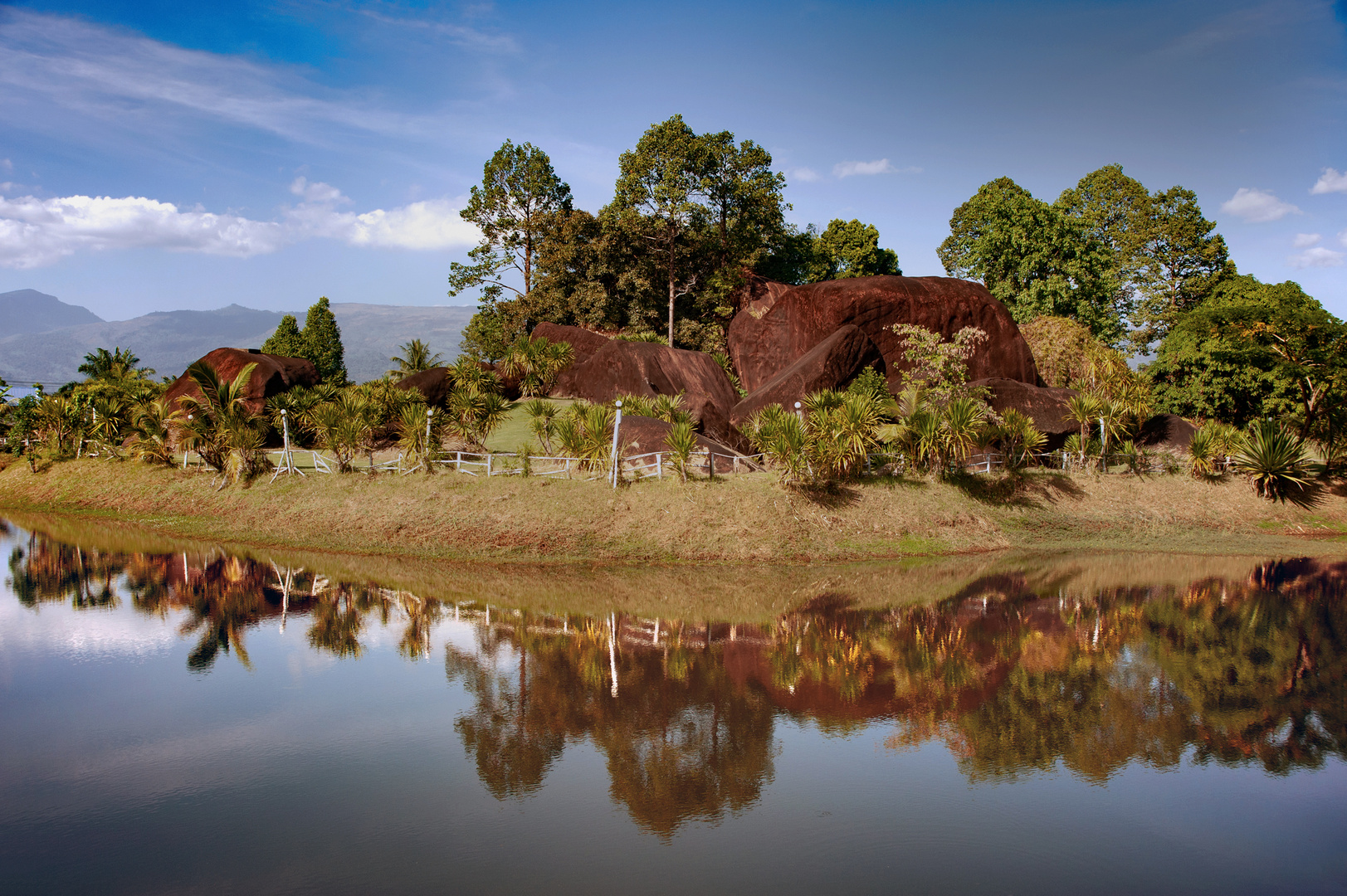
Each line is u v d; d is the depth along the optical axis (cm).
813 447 2041
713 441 2347
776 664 1127
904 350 3112
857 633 1288
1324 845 656
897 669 1105
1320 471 2530
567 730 896
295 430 2884
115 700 997
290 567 1772
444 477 2134
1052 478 2372
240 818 703
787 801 729
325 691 1022
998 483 2270
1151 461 2514
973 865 622
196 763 816
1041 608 1455
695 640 1248
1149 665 1125
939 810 714
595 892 581
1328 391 2672
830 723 915
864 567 1817
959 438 2169
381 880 600
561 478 2092
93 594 1548
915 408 2494
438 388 2964
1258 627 1323
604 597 1529
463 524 1956
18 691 1033
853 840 661
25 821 703
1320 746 854
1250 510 2364
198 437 2369
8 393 3578
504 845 655
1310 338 2680
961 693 1012
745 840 661
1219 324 3162
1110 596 1554
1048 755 831
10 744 869
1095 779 778
